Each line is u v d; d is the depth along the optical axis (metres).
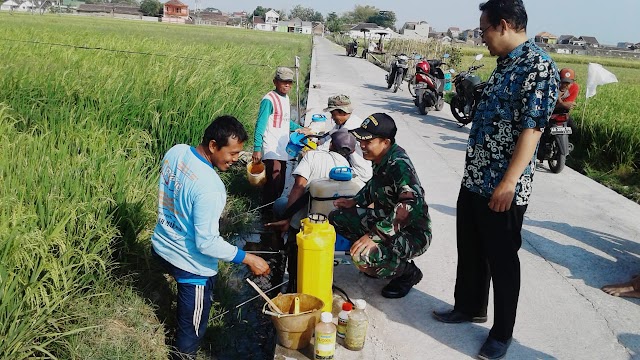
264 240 5.68
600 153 9.62
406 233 4.00
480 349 3.64
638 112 11.05
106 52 10.64
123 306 3.85
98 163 4.83
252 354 3.97
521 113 3.16
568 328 4.07
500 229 3.40
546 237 5.82
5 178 4.23
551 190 7.63
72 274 3.58
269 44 31.80
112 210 4.29
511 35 3.22
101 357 3.38
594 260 5.30
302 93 15.88
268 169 6.28
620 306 4.44
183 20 121.94
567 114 8.36
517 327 4.04
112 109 6.73
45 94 6.99
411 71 21.19
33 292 3.24
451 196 7.05
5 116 5.64
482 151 3.40
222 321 4.17
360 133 3.81
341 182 4.62
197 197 3.27
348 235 4.36
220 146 3.34
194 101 7.35
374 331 3.86
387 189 3.93
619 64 54.62
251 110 9.84
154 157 6.54
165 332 3.89
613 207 7.02
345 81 18.69
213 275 3.58
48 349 3.35
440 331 3.91
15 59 8.50
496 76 3.33
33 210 3.81
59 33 18.62
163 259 3.54
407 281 4.30
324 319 3.33
